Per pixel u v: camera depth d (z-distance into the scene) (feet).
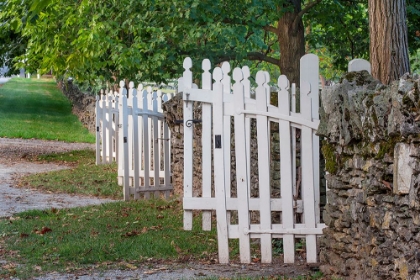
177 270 25.48
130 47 49.44
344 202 22.68
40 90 197.06
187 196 28.58
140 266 26.23
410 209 17.08
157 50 49.70
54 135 95.04
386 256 18.72
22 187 51.55
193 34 47.98
